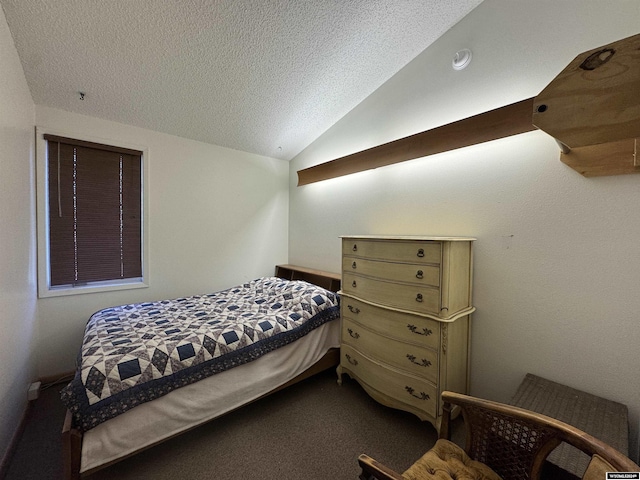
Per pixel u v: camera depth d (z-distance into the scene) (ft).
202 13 5.09
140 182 8.82
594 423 3.76
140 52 5.81
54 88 6.58
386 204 7.93
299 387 7.16
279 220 12.04
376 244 6.11
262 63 6.49
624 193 4.29
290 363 6.52
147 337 5.38
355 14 5.53
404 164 7.43
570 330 4.83
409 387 5.44
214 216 10.21
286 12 5.28
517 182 5.38
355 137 8.85
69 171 7.61
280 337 6.30
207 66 6.40
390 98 7.72
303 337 6.91
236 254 10.80
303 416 5.96
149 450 4.99
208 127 9.00
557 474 3.03
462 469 3.19
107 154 8.20
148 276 8.88
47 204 7.33
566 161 4.72
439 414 5.03
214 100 7.68
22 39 5.22
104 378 4.19
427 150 6.67
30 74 6.07
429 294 5.17
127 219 8.61
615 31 4.33
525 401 4.32
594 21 4.52
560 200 4.89
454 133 6.15
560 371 4.94
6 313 4.83
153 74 6.49
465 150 6.16
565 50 4.82
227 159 10.50
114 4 4.76
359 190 8.78
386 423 5.74
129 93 7.06
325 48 6.30
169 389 4.64
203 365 5.12
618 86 2.58
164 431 4.61
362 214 8.70
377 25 5.89
